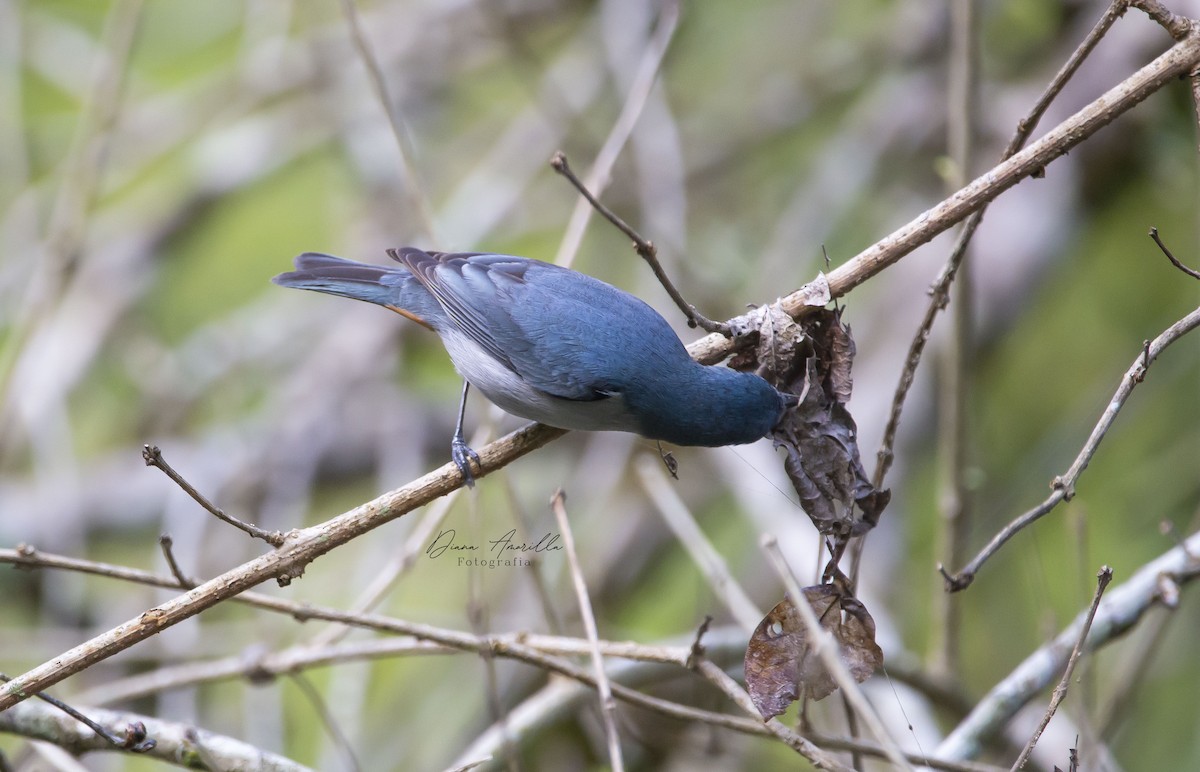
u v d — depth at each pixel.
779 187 15.66
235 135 15.80
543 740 10.62
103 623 13.16
